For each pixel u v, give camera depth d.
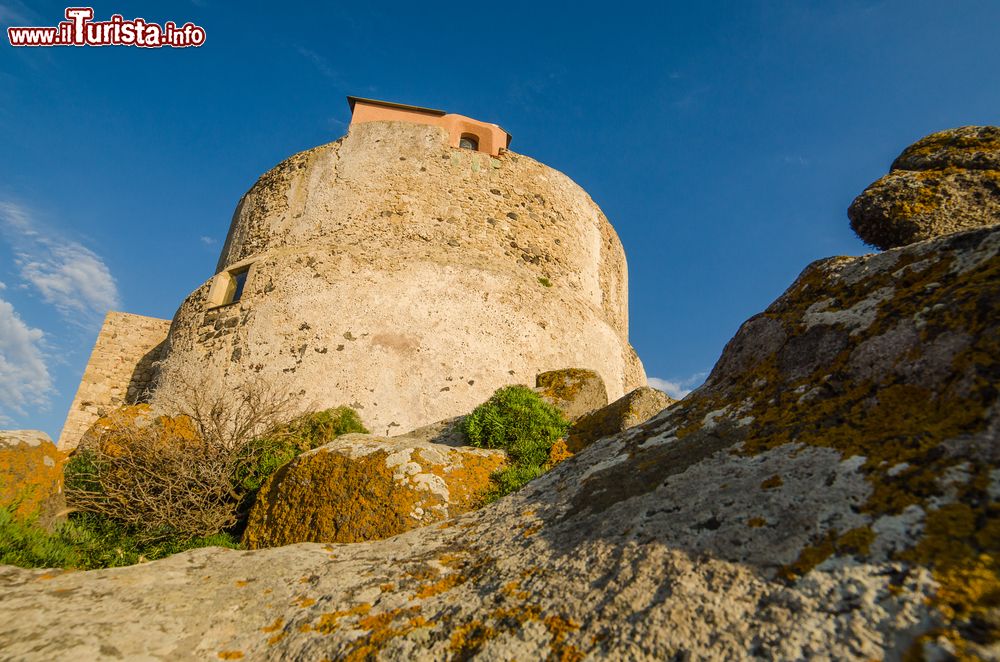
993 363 1.88
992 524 1.47
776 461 2.20
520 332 11.89
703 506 2.14
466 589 2.32
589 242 15.03
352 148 13.95
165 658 2.09
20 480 5.79
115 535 6.90
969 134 3.61
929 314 2.26
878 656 1.32
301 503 5.82
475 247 12.92
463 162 14.02
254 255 12.94
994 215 3.16
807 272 3.14
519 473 5.97
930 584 1.41
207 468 7.60
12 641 2.05
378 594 2.44
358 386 10.38
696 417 2.93
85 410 14.04
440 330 11.26
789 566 1.69
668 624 1.66
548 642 1.80
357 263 11.76
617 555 2.08
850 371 2.39
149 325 15.34
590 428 7.34
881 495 1.75
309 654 2.08
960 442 1.75
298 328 10.95
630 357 14.67
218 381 10.74
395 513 5.38
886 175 3.66
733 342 3.27
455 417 10.43
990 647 1.23
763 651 1.46
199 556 3.08
